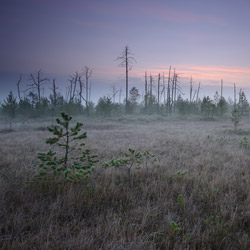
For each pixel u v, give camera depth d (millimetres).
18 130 15828
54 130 3479
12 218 2707
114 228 2484
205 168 5297
